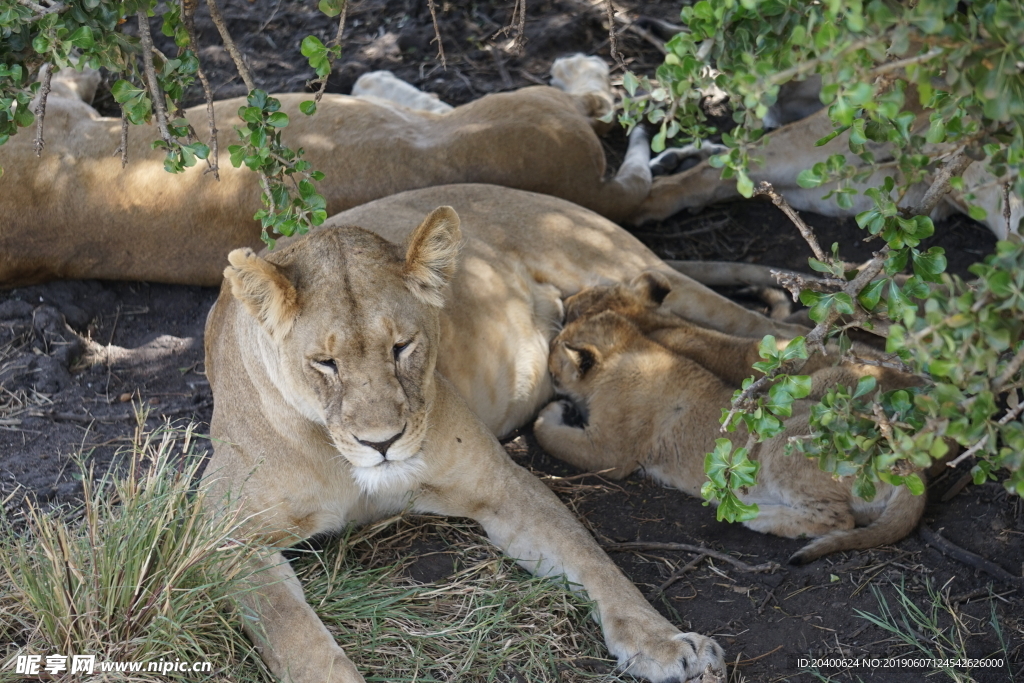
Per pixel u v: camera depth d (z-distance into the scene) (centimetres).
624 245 975
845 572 750
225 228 983
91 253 989
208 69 1273
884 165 471
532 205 954
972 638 689
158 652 615
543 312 949
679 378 862
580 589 709
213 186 967
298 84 1259
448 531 780
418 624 696
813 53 410
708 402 844
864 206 1105
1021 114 390
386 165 1000
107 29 552
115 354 962
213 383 810
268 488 702
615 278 962
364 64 1298
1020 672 660
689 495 851
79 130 975
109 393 916
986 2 391
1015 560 740
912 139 464
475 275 870
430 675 656
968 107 436
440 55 656
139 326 997
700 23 448
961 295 407
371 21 1372
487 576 733
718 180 1138
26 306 966
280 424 695
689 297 973
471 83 1279
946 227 1078
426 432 691
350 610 693
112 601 616
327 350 612
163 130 563
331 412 626
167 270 1009
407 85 1219
